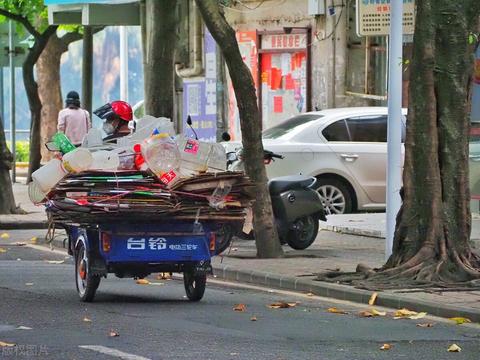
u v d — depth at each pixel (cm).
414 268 1923
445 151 1958
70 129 3359
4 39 4328
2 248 2575
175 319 1592
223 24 2245
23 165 5512
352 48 3666
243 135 2280
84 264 1777
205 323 1560
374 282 1909
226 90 4047
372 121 3056
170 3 2984
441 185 1955
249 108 2273
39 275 2100
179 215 1723
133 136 1805
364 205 3028
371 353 1351
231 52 2253
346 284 1911
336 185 3009
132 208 1697
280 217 2406
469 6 1952
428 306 1702
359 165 3017
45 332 1462
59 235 2708
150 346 1364
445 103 1959
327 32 3669
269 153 2397
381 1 2339
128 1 3991
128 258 1734
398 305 1756
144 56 4031
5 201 3189
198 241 1758
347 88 3666
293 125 3070
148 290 1933
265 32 3878
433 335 1498
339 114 3050
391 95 2069
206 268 1766
